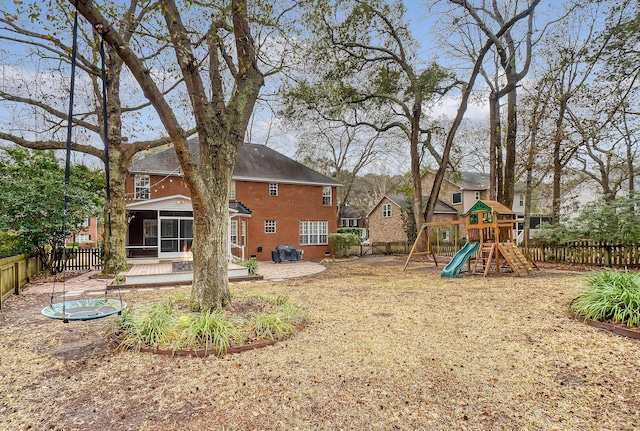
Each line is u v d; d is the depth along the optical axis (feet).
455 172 70.03
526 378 11.48
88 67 37.09
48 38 19.92
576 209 45.52
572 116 52.19
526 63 49.85
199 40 19.93
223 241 19.13
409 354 13.73
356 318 19.35
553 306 20.80
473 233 40.57
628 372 11.69
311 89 53.83
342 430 8.79
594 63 42.27
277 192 67.41
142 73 15.93
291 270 47.75
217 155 19.07
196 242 18.70
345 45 52.95
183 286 34.19
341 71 54.95
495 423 8.98
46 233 37.55
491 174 52.90
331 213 73.97
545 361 12.80
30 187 36.65
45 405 10.41
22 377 12.45
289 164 73.87
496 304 22.06
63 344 16.08
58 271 41.91
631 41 37.81
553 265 43.65
